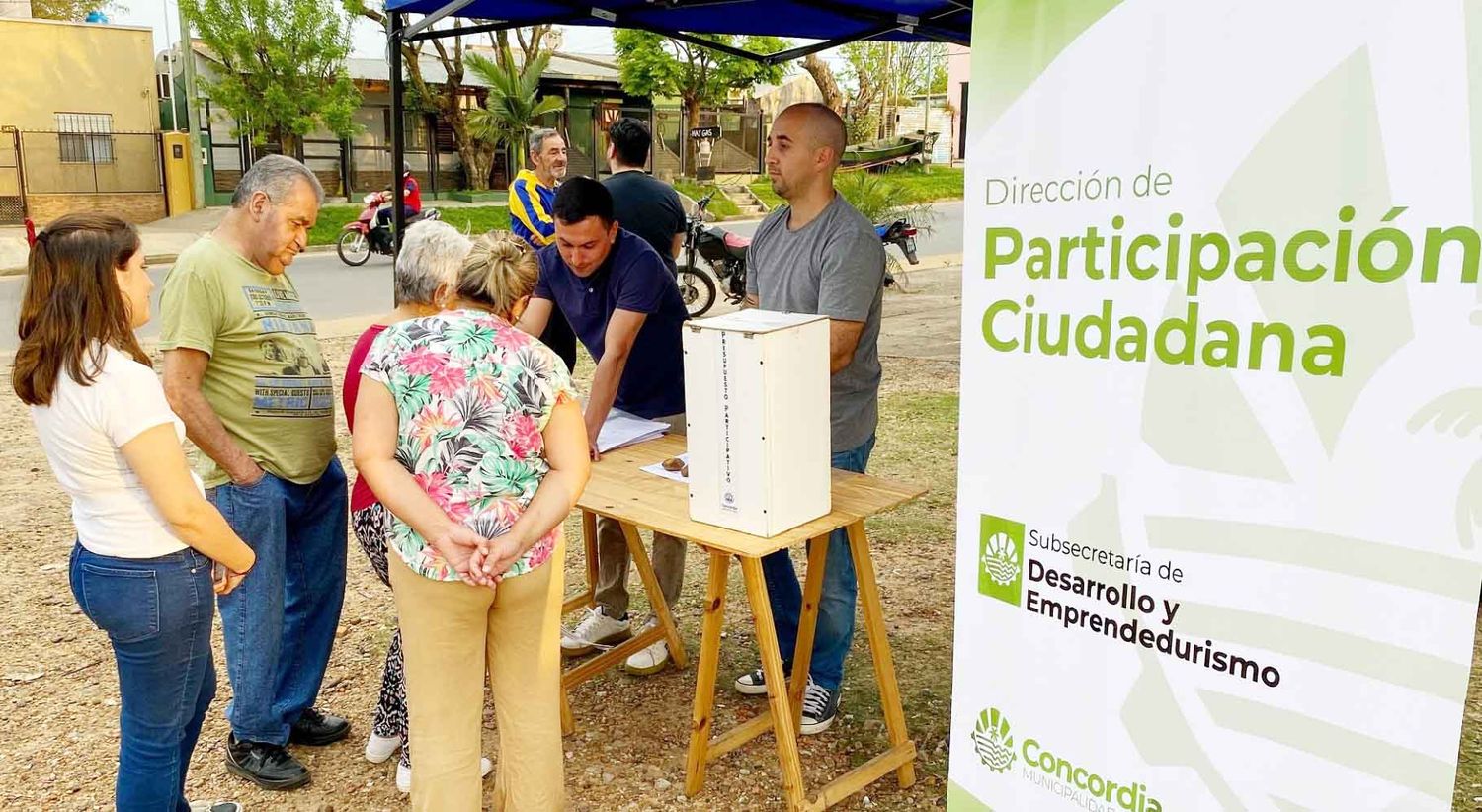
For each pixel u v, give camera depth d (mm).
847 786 2656
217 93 21266
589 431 2998
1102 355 1819
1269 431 1645
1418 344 1485
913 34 4906
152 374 2025
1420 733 1569
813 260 2869
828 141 2846
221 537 2115
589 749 3076
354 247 16188
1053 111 1815
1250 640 1717
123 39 20734
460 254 2383
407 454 2098
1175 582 1789
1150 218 1719
